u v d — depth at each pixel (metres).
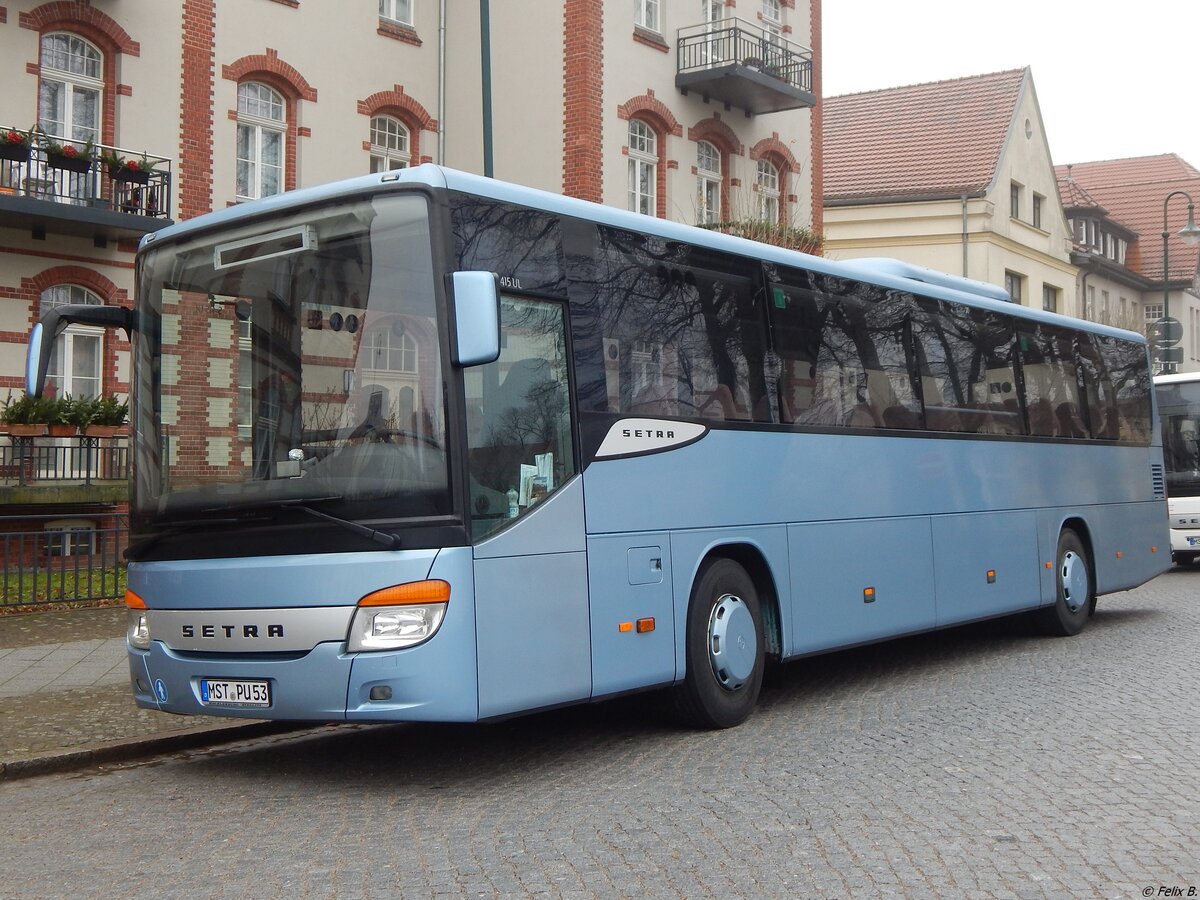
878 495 10.95
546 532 7.60
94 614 15.05
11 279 19.91
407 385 7.16
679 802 6.89
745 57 28.41
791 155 31.41
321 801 7.25
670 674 8.52
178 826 6.76
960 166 42.56
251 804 7.24
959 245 41.72
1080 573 14.39
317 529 7.15
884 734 8.72
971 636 14.52
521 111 26.19
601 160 25.84
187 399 7.82
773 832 6.22
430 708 6.92
